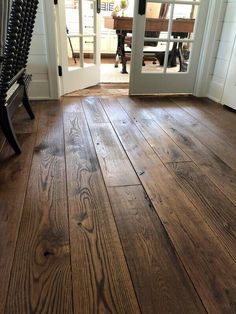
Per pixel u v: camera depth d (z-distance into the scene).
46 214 1.10
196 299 0.79
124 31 3.83
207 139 1.89
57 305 0.76
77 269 0.87
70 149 1.65
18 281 0.82
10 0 1.57
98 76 3.34
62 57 2.62
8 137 1.52
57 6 2.37
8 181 1.31
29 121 2.08
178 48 2.86
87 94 2.89
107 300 0.78
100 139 1.81
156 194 1.26
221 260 0.92
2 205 1.14
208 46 2.73
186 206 1.19
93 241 0.98
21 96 1.86
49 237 0.99
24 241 0.96
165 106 2.60
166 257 0.93
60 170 1.42
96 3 2.87
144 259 0.91
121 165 1.50
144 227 1.06
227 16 2.54
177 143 1.81
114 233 1.02
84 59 3.04
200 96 2.98
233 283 0.84
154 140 1.83
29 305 0.75
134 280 0.84
